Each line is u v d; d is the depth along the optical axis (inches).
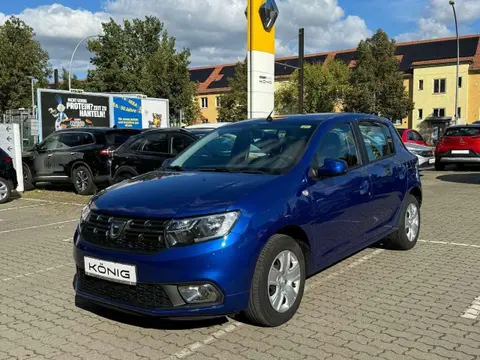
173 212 139.5
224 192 148.6
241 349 139.9
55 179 509.0
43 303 184.4
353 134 206.8
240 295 140.1
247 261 140.4
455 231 290.8
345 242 187.2
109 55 1718.8
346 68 1830.7
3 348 145.8
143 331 155.2
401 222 235.8
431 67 2069.4
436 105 2066.9
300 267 160.6
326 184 175.3
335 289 189.3
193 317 136.6
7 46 1547.7
